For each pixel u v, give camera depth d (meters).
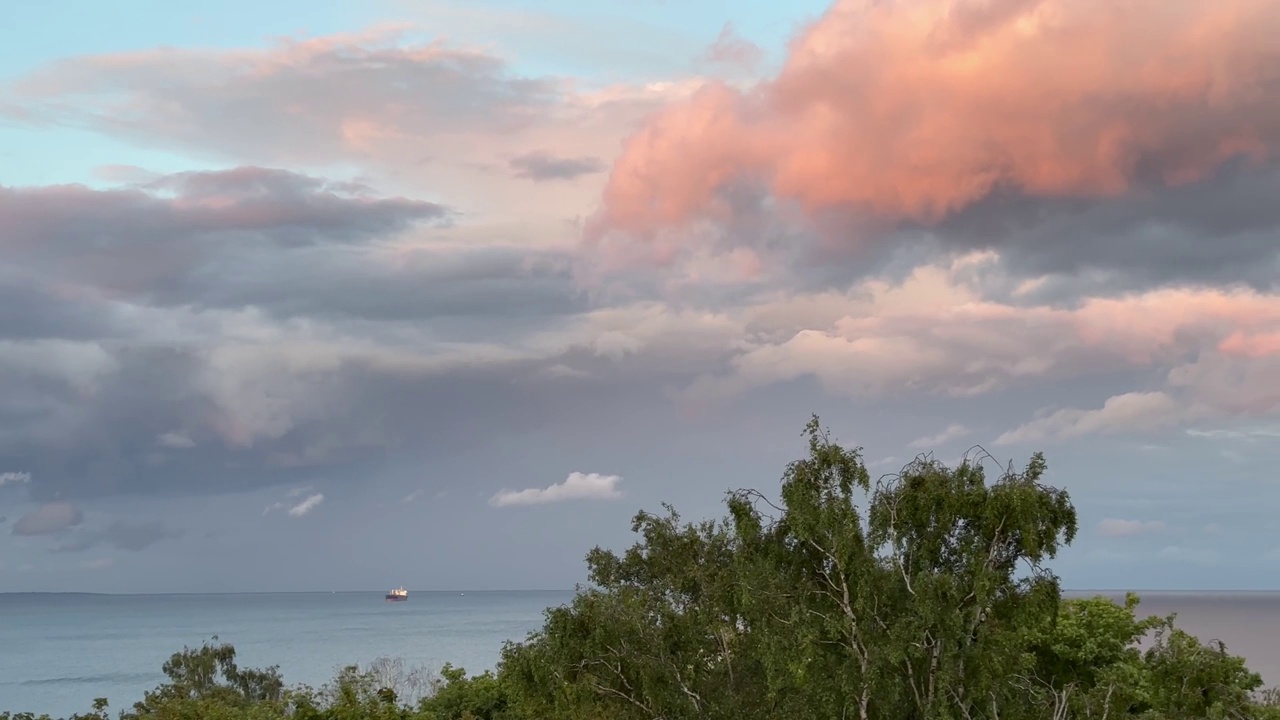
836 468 27.39
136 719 40.88
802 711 26.80
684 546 36.44
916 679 26.16
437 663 155.62
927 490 26.42
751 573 27.72
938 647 25.50
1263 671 96.31
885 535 26.73
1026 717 26.88
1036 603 25.81
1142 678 34.97
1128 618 39.62
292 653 191.88
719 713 28.95
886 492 27.12
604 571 37.31
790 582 27.38
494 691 45.31
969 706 25.44
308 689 40.44
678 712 28.69
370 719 37.25
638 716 28.72
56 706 127.88
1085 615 40.19
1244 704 30.41
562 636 29.05
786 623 26.47
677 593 34.72
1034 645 39.41
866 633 26.02
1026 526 25.41
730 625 30.55
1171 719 29.16
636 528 37.38
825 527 26.59
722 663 30.58
